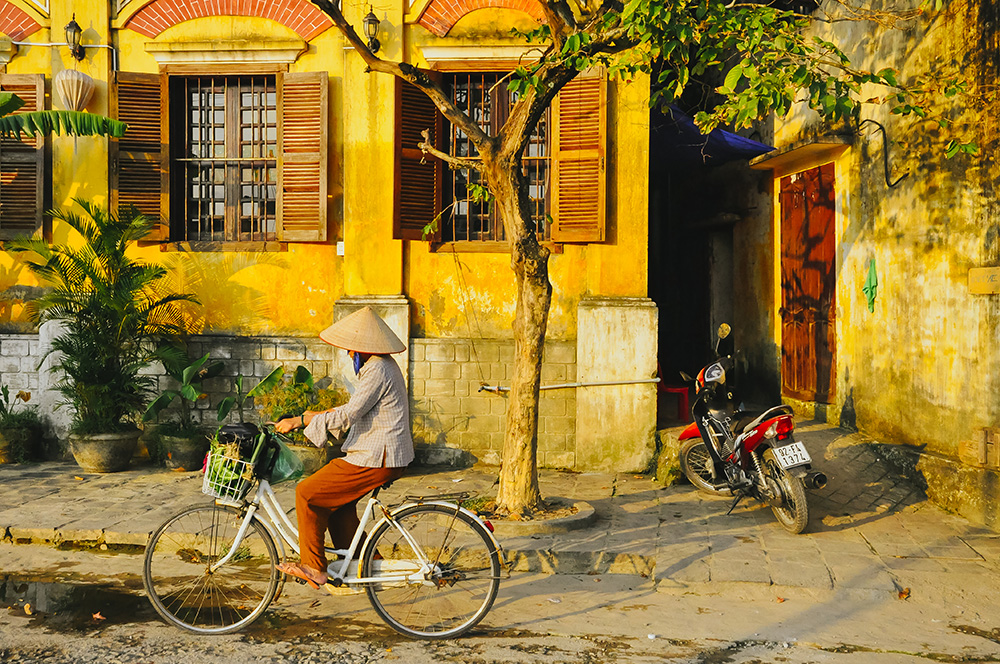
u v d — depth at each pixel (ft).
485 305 27.84
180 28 28.30
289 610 15.81
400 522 15.03
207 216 29.07
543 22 27.22
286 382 27.91
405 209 27.50
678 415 29.94
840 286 28.04
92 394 26.30
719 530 20.48
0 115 26.20
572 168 27.04
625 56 24.41
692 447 24.71
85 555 19.29
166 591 16.71
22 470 26.96
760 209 33.94
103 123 26.00
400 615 15.39
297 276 28.37
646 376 26.91
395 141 27.22
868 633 14.85
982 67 20.67
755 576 17.20
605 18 18.03
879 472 23.80
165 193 28.37
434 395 27.94
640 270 27.30
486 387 24.41
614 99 27.22
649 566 18.47
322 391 26.73
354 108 27.76
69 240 28.84
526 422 20.65
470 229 28.43
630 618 15.62
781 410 20.70
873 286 25.89
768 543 19.42
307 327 28.43
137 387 27.02
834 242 28.45
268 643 14.23
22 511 21.77
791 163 31.09
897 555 18.53
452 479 25.79
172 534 17.20
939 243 22.52
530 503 20.74
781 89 16.84
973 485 20.90
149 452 28.50
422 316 28.04
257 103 28.81
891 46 24.97
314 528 14.53
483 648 14.11
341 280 28.32
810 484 19.74
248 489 15.15
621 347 26.94
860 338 26.78
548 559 18.61
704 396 23.30
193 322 28.58
